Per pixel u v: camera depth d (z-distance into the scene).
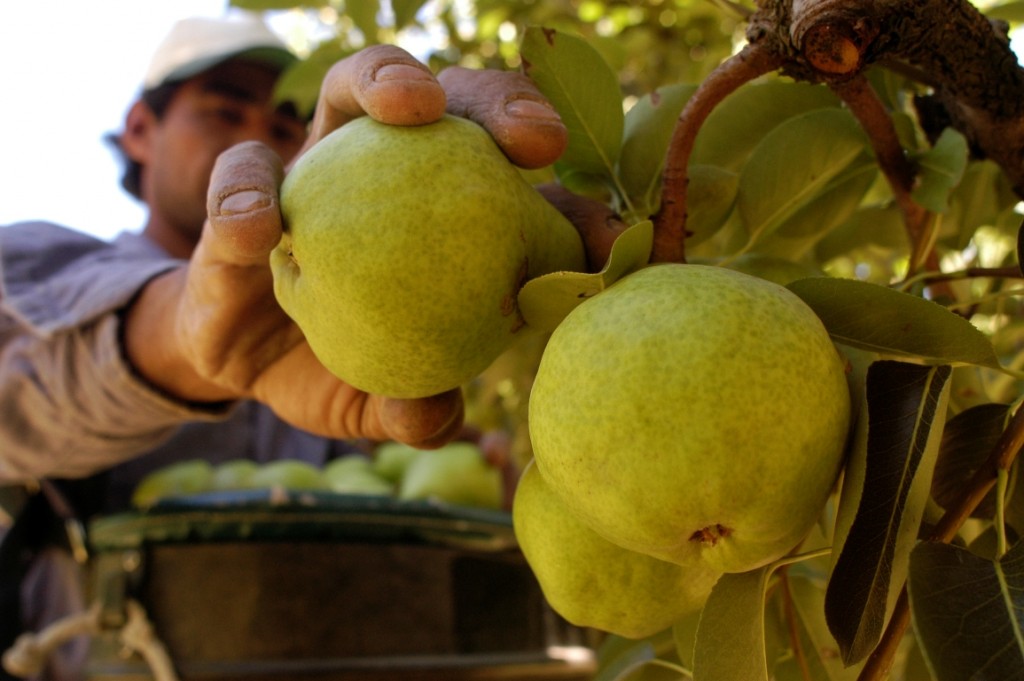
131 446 0.55
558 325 0.27
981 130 0.29
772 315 0.23
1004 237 0.46
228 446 0.78
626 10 0.94
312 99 0.59
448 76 0.31
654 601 0.28
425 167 0.26
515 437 0.97
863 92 0.30
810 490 0.23
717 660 0.24
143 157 0.95
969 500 0.23
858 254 0.65
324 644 0.48
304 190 0.27
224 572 0.48
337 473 0.68
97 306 0.46
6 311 0.50
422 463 0.66
